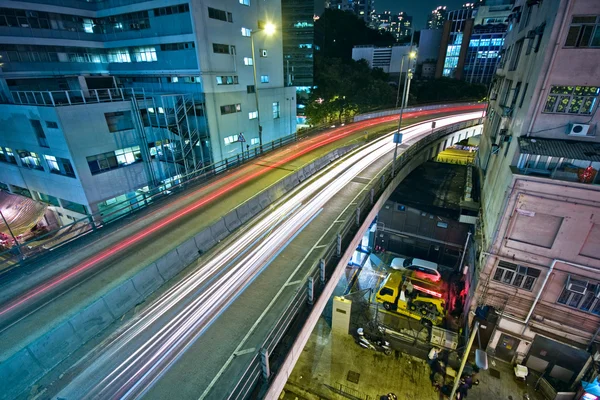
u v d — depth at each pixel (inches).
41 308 443.8
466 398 637.9
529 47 646.5
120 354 386.0
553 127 558.6
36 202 1156.5
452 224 1016.9
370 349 757.9
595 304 562.6
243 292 488.4
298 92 2751.0
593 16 474.6
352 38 4045.3
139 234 642.2
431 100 3169.3
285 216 744.3
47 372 362.9
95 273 518.3
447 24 3818.9
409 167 1119.0
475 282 701.9
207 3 1199.6
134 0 1267.2
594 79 503.8
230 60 1366.9
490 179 815.1
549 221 557.3
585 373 596.4
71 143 1029.8
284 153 1234.6
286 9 2583.7
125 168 1212.5
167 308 462.6
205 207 760.3
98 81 1235.2
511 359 695.7
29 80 1298.0
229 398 289.1
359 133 1584.6
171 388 337.4
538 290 609.6
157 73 1387.8
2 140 1221.7
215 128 1355.8
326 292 478.6
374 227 1157.7
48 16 1336.1
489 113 1125.7
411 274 991.0
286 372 373.4
